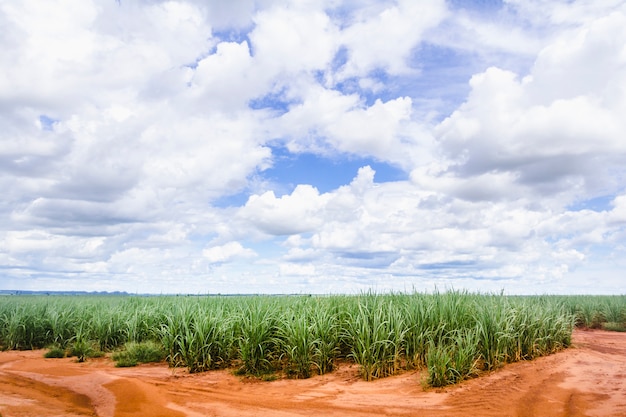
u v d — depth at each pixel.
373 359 7.66
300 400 6.45
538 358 8.95
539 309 10.19
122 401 6.34
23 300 16.62
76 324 12.47
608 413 5.25
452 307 8.74
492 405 5.79
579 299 21.50
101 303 16.08
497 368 7.87
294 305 10.23
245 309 10.25
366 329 7.80
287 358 8.88
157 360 10.05
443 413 5.57
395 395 6.56
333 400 6.41
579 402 5.75
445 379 6.90
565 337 10.52
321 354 8.19
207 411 5.87
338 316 9.54
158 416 5.63
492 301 9.43
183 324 9.47
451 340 7.95
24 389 7.00
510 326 8.59
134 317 11.87
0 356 10.95
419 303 8.80
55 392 6.89
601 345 11.60
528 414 5.39
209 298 13.29
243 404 6.24
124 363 9.60
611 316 17.91
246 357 8.47
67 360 10.47
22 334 12.31
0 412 5.49
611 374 7.30
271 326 9.08
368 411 5.79
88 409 6.01
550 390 6.39
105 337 11.76
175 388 7.30
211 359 9.04
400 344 8.23
